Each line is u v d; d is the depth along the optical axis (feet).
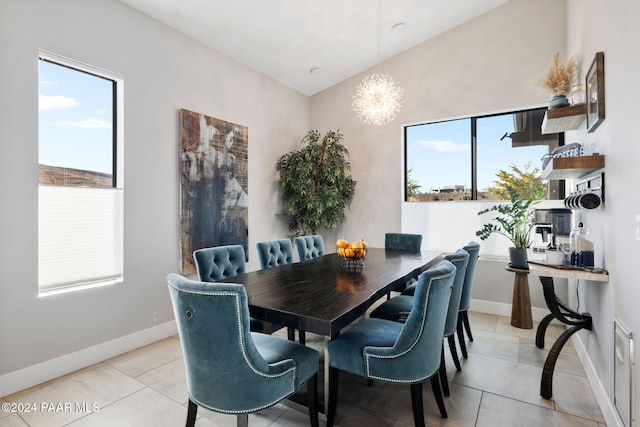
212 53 11.98
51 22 7.76
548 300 7.20
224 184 12.19
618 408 5.49
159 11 9.80
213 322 4.34
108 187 9.00
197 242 11.17
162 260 10.22
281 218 15.35
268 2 10.27
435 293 5.12
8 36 7.09
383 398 6.78
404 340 5.14
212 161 11.73
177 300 4.59
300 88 16.26
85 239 8.55
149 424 5.99
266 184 14.48
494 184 13.07
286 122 15.65
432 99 13.87
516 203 10.80
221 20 10.64
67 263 8.23
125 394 7.00
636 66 4.87
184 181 10.75
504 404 6.57
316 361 5.53
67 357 7.97
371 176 15.42
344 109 16.12
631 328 5.01
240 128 12.89
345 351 5.63
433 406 6.50
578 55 8.71
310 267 8.79
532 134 12.47
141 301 9.64
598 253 6.89
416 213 14.38
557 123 8.60
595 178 7.00
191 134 10.96
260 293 6.05
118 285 9.09
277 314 5.03
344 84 16.12
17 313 7.22
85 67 8.45
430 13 12.35
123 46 9.21
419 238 12.33
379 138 15.19
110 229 9.03
